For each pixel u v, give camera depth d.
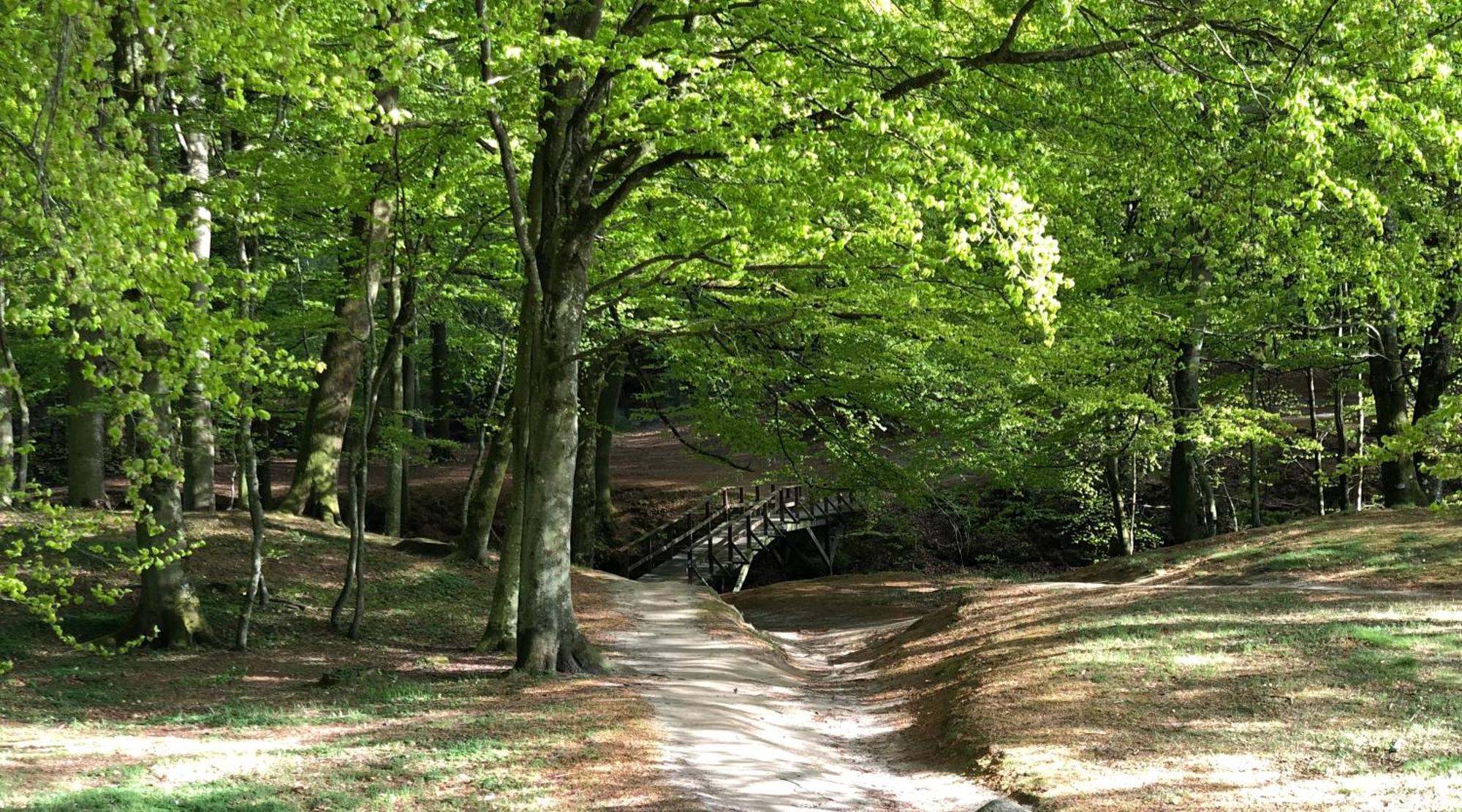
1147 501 32.84
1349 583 16.41
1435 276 15.91
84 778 7.54
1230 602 14.40
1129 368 20.08
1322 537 19.34
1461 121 10.09
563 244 12.70
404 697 11.19
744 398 17.52
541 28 10.73
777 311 15.53
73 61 5.39
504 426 20.91
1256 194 12.41
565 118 12.88
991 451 20.70
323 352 21.61
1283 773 8.09
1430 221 14.86
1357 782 7.73
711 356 15.77
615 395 31.27
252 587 14.31
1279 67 10.27
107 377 6.13
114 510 18.27
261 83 6.24
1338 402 25.84
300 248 20.98
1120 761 8.74
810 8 10.54
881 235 10.93
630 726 9.83
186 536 18.05
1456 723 8.71
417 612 17.41
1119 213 19.78
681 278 14.52
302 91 6.11
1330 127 9.67
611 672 13.11
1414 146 9.28
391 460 23.86
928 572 31.22
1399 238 14.42
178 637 13.96
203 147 14.30
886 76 11.25
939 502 23.62
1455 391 24.88
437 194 14.39
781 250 13.20
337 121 10.88
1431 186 15.66
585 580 21.61
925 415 18.31
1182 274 20.83
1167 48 11.05
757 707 12.05
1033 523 33.06
